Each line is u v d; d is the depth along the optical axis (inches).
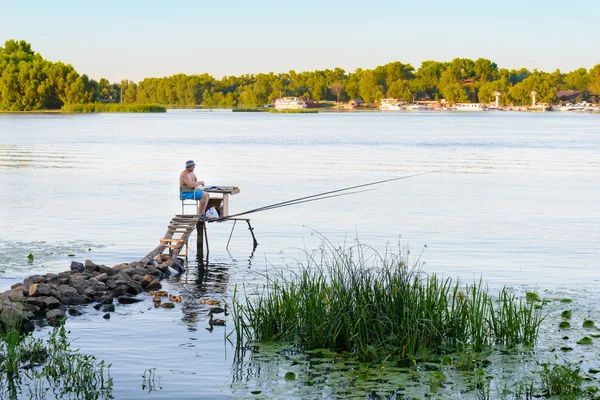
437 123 6712.6
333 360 503.5
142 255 861.2
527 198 1403.8
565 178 1785.2
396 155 2610.7
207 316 609.9
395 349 508.1
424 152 2778.1
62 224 1077.8
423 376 474.6
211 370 487.8
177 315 613.0
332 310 537.0
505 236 986.7
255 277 749.3
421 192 1499.8
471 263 817.5
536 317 566.3
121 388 459.8
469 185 1630.2
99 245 917.8
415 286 539.5
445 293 594.2
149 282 711.7
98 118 7637.8
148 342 543.8
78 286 670.5
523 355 511.2
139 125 5718.5
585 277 751.1
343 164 2204.7
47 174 1844.2
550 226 1070.4
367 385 460.4
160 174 1862.7
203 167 2084.2
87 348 531.8
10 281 725.3
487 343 534.9
